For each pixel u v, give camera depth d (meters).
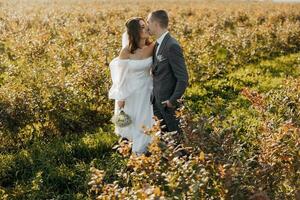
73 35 15.89
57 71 9.04
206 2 49.53
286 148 4.16
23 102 7.23
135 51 6.40
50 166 6.27
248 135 7.00
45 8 29.64
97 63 9.85
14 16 22.08
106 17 24.78
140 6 34.22
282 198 3.99
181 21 21.22
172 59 5.96
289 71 12.88
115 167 6.28
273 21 24.69
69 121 7.76
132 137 6.73
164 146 4.13
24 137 7.39
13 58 12.70
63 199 5.61
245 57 14.02
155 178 3.95
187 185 3.53
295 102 7.50
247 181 3.82
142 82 6.57
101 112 8.38
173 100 5.99
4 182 6.05
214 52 14.10
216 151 4.14
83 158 6.75
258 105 6.04
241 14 26.19
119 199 3.72
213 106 7.39
